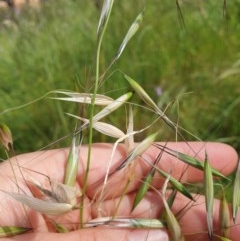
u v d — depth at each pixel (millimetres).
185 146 93
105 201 90
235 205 75
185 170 86
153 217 89
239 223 82
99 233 74
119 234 75
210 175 72
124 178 89
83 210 85
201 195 91
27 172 87
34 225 81
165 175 80
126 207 90
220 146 94
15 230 75
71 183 78
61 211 68
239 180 75
